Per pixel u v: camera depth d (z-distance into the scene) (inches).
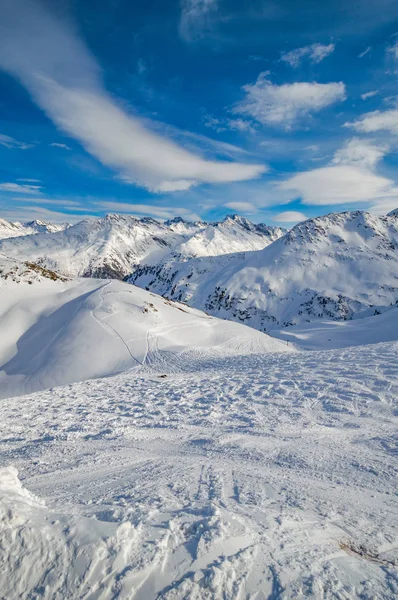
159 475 264.8
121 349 1578.5
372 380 496.4
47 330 1862.7
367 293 7500.0
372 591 118.8
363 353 698.8
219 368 904.3
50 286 2303.2
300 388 519.2
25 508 137.6
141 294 2345.0
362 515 191.6
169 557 124.0
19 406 597.3
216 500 203.6
